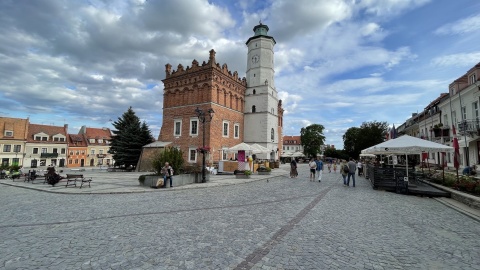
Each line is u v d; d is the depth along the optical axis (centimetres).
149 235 616
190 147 3716
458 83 2544
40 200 1137
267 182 1919
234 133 4225
